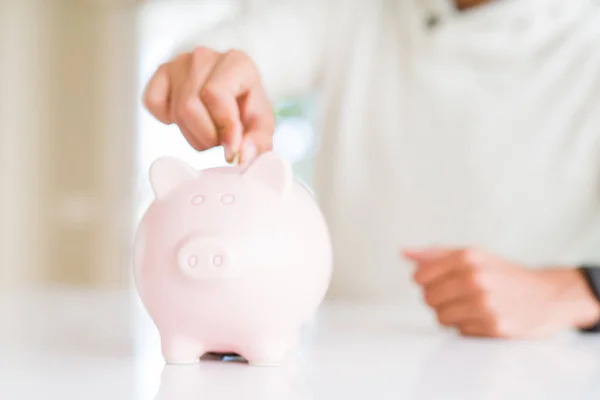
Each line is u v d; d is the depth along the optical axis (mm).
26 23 3070
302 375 468
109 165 3408
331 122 1283
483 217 1173
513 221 1166
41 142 3164
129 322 782
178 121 609
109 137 3408
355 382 439
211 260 490
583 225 1169
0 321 787
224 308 501
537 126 1172
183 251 495
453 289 738
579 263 1152
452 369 498
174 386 419
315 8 1255
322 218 570
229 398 383
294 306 517
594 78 1169
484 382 443
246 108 616
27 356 530
